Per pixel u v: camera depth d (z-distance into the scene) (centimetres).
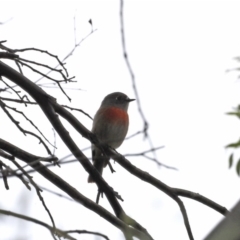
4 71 1045
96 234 795
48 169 1034
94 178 1064
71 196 1029
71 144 1055
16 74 1050
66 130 1055
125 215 997
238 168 875
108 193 1060
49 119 1058
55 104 1092
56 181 1032
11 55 1055
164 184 1098
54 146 1056
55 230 739
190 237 1084
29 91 1055
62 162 789
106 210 1023
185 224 1090
